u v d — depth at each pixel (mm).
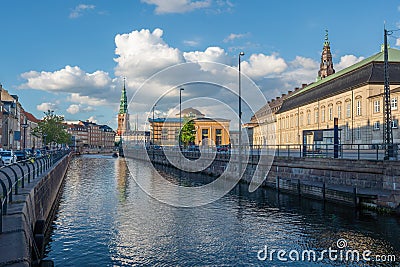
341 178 21734
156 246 13406
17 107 83812
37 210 14328
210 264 11625
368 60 59250
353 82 57344
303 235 14617
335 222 16438
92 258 12117
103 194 26984
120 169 55812
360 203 18766
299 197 23891
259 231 15328
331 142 39781
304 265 11453
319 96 67875
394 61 55062
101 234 15055
